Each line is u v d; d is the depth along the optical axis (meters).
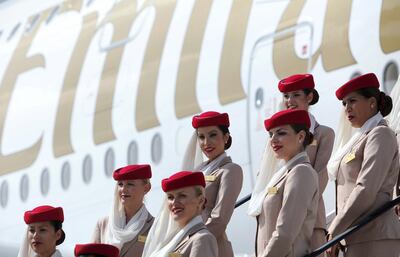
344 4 32.94
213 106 37.56
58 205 47.06
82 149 45.62
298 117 22.73
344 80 31.91
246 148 35.75
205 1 40.28
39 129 49.12
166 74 40.66
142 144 41.38
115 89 43.84
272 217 22.48
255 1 37.41
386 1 31.38
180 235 21.78
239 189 24.41
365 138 23.02
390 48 30.66
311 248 23.86
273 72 35.12
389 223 22.64
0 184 51.59
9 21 56.38
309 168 22.28
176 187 21.88
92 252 24.38
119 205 26.52
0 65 54.12
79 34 48.53
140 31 43.59
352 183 23.09
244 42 36.91
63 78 48.19
